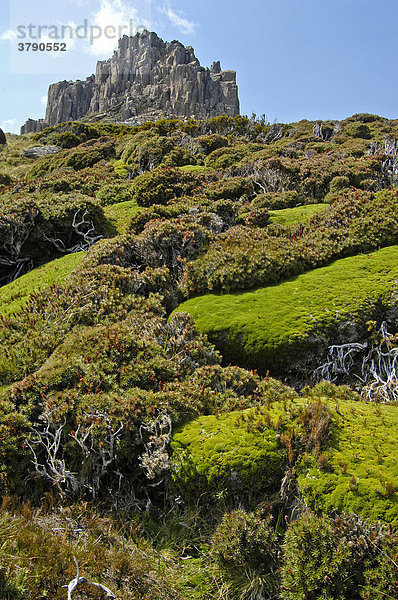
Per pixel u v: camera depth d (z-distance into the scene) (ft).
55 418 17.89
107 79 452.76
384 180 59.52
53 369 20.26
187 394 20.04
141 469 17.22
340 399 20.17
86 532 14.88
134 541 15.17
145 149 88.17
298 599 12.42
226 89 384.88
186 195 59.16
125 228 47.85
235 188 59.82
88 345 22.56
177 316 27.12
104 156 108.27
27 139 194.59
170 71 403.75
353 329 26.35
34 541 13.25
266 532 14.14
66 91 462.19
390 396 23.61
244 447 16.29
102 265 33.04
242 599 13.30
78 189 66.69
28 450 17.25
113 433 17.26
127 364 21.47
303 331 25.66
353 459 15.20
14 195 56.59
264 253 33.30
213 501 15.96
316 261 34.22
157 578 13.75
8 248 44.45
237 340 26.55
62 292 30.66
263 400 20.75
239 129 157.17
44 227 46.65
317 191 59.21
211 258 33.94
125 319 27.04
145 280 32.86
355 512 13.61
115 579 13.23
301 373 25.46
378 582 12.02
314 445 15.84
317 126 139.54
